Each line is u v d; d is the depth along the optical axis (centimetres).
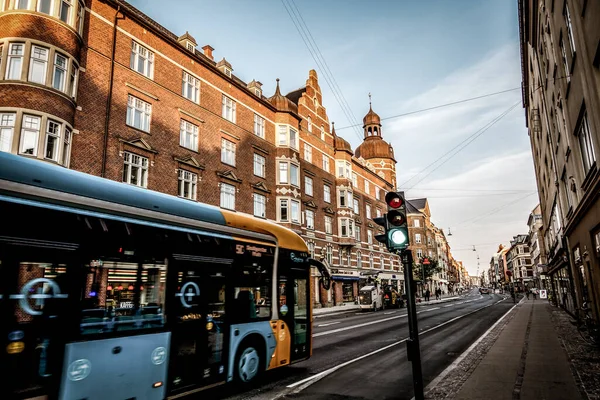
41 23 1591
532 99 2900
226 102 2775
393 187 5916
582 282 1664
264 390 715
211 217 677
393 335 1489
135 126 2064
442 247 11094
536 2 1800
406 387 728
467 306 3681
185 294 596
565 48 1253
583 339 1291
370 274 4334
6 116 1503
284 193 3192
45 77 1581
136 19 2138
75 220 467
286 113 3359
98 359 467
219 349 649
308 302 914
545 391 653
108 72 1948
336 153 4350
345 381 777
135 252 530
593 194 1148
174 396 560
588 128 1150
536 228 6838
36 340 412
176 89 2345
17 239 409
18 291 403
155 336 540
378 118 6303
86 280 467
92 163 1811
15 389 390
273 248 815
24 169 444
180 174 2298
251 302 737
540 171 3359
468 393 646
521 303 4056
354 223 4459
